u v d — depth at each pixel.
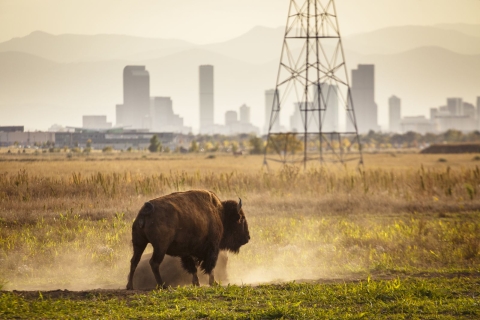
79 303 40.78
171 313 38.41
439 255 67.06
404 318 38.16
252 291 45.16
